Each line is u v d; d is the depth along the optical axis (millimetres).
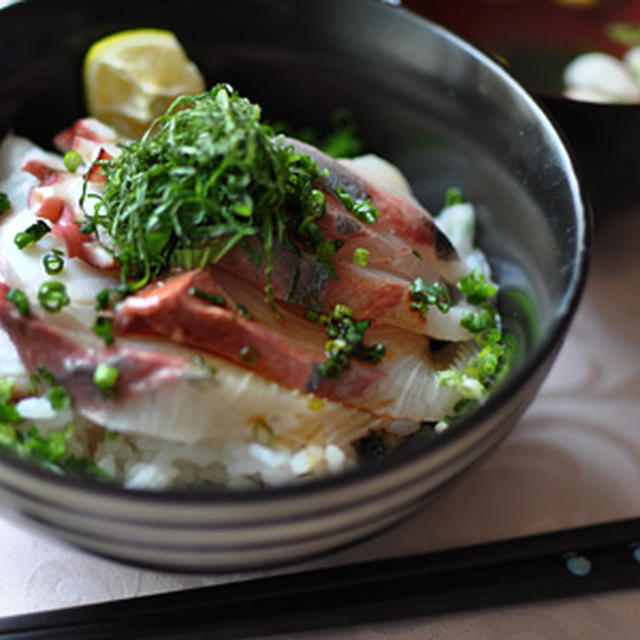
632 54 538
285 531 362
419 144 475
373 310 407
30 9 453
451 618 403
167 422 381
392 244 412
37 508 363
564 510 427
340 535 372
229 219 385
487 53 442
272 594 399
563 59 540
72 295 389
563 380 460
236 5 467
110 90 474
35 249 399
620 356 468
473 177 461
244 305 392
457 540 419
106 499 352
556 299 392
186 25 473
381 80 469
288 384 389
